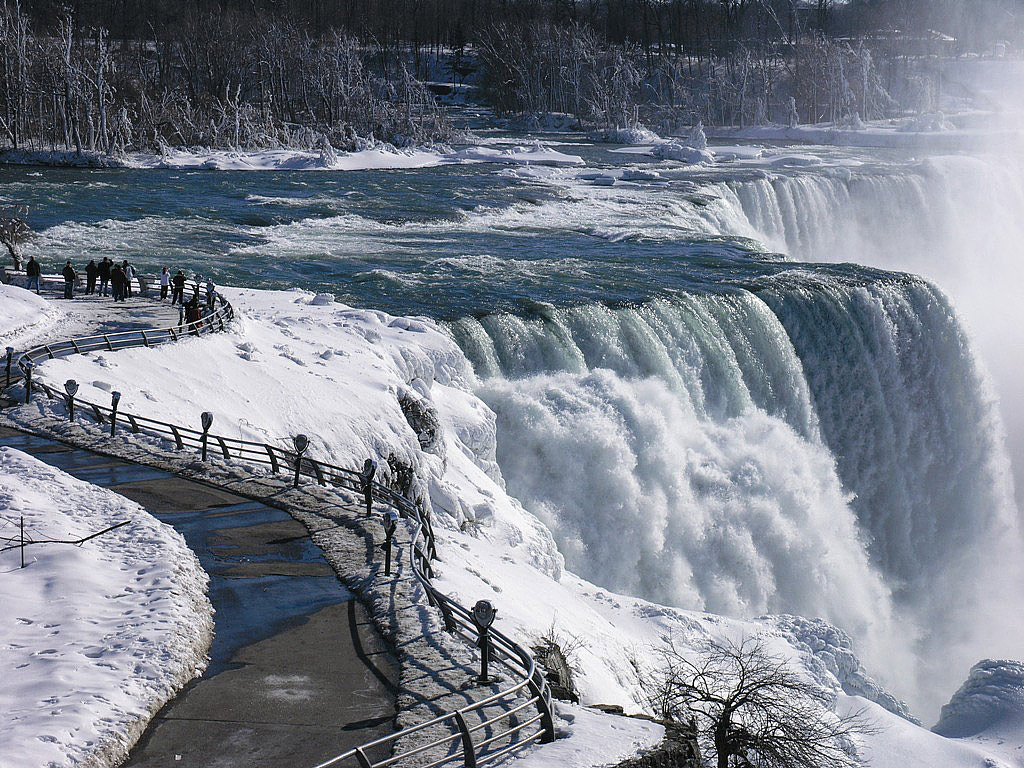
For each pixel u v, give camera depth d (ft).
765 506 150.71
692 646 108.17
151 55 619.67
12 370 114.93
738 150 455.63
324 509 85.81
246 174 365.40
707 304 171.12
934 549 187.01
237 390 121.39
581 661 77.30
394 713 54.95
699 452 153.17
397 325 155.94
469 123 595.88
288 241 238.27
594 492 141.28
